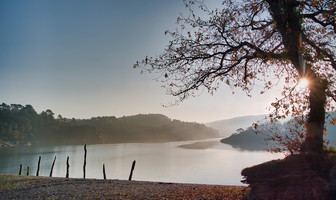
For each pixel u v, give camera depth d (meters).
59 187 17.17
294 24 9.38
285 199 7.70
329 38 10.58
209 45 10.36
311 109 9.93
